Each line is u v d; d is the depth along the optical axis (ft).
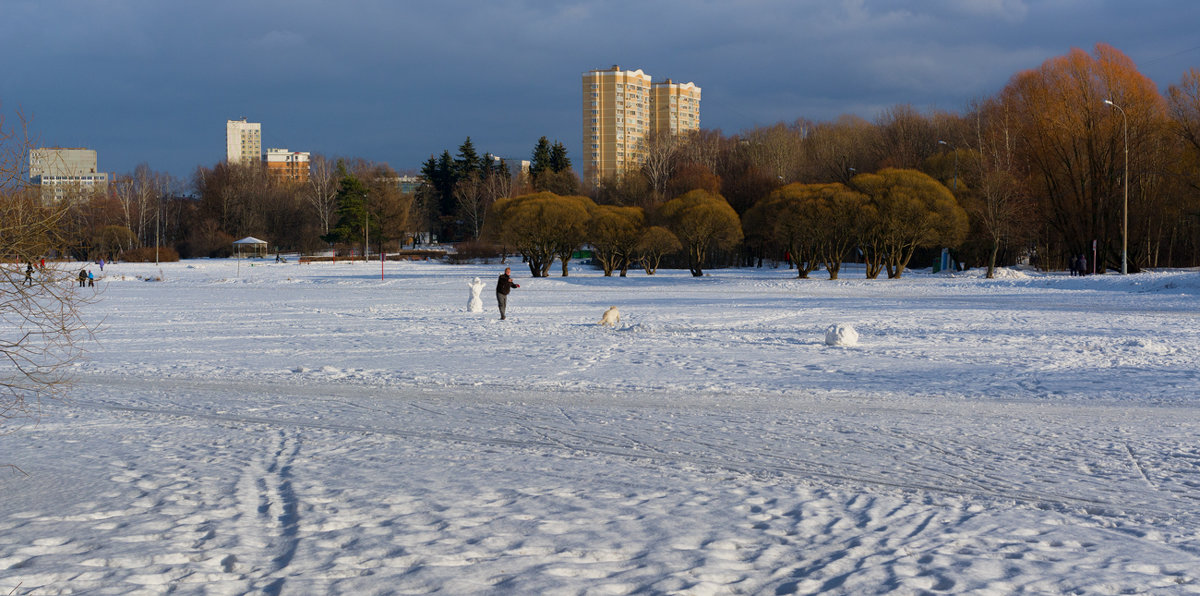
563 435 34.73
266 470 28.37
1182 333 75.10
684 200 215.51
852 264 304.30
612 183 398.83
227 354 66.39
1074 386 47.42
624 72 574.15
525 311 110.42
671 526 22.00
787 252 280.92
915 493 25.63
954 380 50.03
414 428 36.50
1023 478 27.45
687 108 613.93
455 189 472.03
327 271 274.57
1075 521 22.79
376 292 161.27
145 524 22.04
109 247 346.13
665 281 193.16
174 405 42.93
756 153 371.15
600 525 22.06
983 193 189.88
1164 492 25.77
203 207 453.99
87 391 47.75
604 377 52.19
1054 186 208.95
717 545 20.51
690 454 31.09
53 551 19.89
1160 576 18.54
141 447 32.37
